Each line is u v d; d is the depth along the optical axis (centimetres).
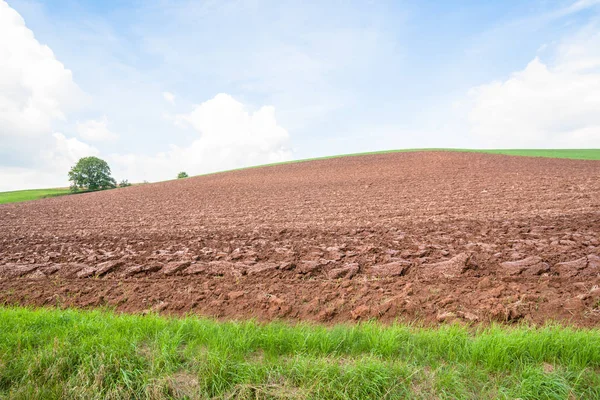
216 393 323
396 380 324
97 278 735
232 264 775
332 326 483
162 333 419
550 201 1370
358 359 362
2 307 557
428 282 609
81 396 324
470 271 642
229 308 563
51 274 776
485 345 359
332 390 312
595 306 477
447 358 360
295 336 407
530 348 354
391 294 566
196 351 387
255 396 315
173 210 2019
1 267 838
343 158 5422
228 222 1435
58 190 6938
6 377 349
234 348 385
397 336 391
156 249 984
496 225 1016
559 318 456
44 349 385
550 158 3509
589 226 921
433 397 304
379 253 805
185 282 683
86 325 446
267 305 557
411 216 1285
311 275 688
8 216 2156
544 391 300
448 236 929
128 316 494
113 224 1559
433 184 2334
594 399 294
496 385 315
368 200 1867
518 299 513
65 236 1282
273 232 1143
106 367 354
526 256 702
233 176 4675
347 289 597
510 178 2261
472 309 497
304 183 3203
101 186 6969
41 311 521
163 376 341
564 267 623
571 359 345
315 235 1055
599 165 2736
